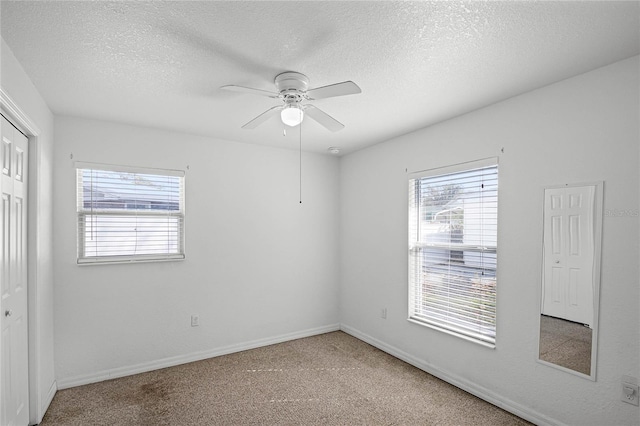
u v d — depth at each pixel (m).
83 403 2.57
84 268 2.92
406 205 3.44
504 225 2.54
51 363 2.68
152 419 2.37
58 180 2.82
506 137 2.52
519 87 2.30
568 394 2.15
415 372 3.16
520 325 2.43
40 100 2.38
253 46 1.76
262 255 3.89
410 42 1.73
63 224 2.83
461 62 1.94
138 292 3.16
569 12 1.48
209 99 2.51
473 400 2.65
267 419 2.38
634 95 1.88
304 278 4.20
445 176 3.07
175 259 3.33
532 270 2.36
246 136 3.54
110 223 3.08
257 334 3.84
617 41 1.72
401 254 3.51
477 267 2.78
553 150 2.24
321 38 1.69
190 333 3.42
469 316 2.84
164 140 3.30
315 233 4.30
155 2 1.40
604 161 2.00
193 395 2.71
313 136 3.54
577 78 2.12
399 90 2.34
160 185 3.32
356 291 4.18
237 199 3.73
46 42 1.70
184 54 1.84
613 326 1.95
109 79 2.15
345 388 2.84
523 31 1.63
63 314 2.82
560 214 2.20
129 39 1.69
